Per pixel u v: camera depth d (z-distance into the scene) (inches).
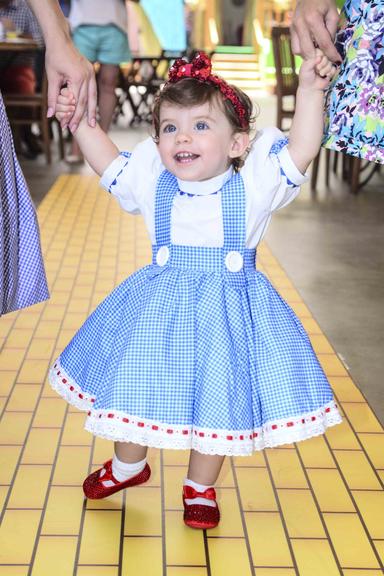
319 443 102.7
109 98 291.3
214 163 77.9
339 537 83.8
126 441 76.1
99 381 82.6
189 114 76.9
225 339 76.8
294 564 79.3
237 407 75.7
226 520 85.9
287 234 207.8
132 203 86.2
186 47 653.3
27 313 144.1
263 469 96.4
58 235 199.3
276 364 78.5
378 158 87.8
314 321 146.9
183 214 80.7
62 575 76.4
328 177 273.4
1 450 98.3
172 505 88.1
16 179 81.1
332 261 185.8
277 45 287.4
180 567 78.1
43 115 291.9
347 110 88.1
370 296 162.7
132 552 80.0
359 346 136.6
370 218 229.5
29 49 272.8
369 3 85.6
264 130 84.2
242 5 778.8
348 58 87.8
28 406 109.7
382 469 97.3
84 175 277.7
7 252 78.6
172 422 75.7
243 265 81.1
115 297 83.5
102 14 278.1
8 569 77.0
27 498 88.5
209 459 82.0
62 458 97.0
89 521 84.7
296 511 88.1
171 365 76.8
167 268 81.4
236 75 674.2
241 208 80.1
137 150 85.3
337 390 118.4
